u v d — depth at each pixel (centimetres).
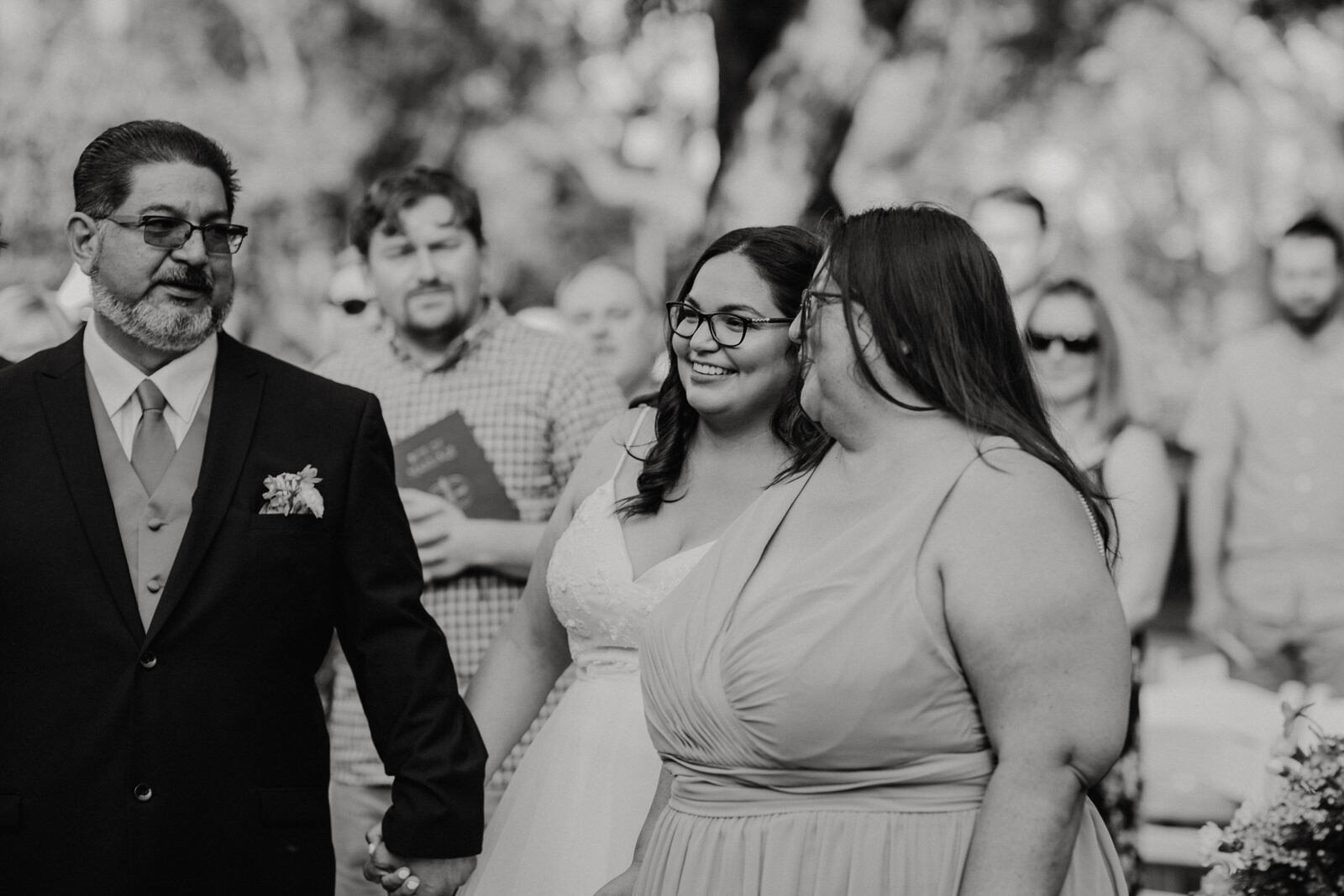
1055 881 244
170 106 1427
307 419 365
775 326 380
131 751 336
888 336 269
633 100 1499
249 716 346
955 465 265
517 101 1566
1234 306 1312
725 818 276
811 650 262
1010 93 1266
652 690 290
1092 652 249
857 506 274
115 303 352
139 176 352
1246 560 744
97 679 338
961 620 253
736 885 271
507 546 492
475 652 495
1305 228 735
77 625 339
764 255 382
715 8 992
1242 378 747
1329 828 310
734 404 385
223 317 362
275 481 355
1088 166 1323
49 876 334
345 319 643
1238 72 1330
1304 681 734
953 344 269
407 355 529
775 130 984
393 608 364
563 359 520
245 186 1448
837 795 266
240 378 366
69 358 360
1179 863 607
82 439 349
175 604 342
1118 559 280
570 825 389
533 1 1540
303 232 1466
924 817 259
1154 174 1335
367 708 367
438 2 1536
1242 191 1343
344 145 1487
